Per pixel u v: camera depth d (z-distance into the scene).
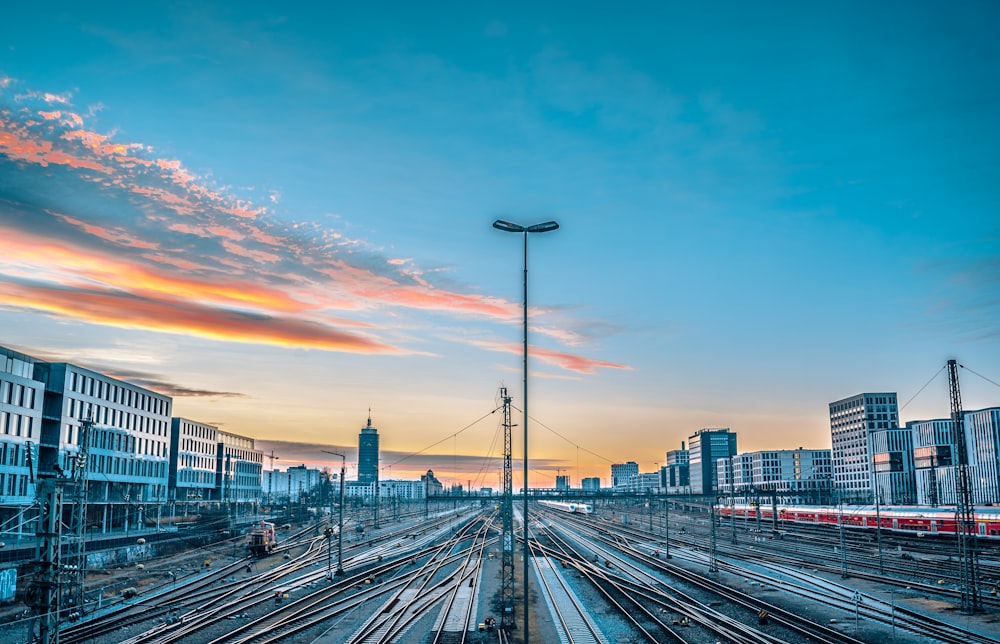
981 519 119.75
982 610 65.69
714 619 63.56
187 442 176.50
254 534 111.31
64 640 53.06
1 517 96.81
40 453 110.88
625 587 81.50
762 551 122.50
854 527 151.00
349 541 143.25
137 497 135.50
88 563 86.81
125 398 133.00
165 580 84.56
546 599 74.75
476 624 61.16
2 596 66.56
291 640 55.03
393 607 68.12
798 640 54.94
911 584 79.00
